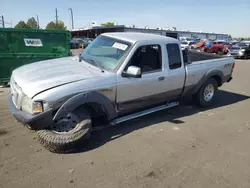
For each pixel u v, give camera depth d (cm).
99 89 350
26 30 730
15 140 370
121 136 402
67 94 319
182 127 454
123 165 317
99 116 392
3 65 712
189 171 311
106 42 432
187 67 492
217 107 597
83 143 348
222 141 404
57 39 791
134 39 411
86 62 410
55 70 369
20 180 277
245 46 2158
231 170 318
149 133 419
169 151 360
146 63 417
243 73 1188
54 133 331
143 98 423
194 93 539
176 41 470
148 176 296
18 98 326
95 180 284
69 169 303
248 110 582
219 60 578
